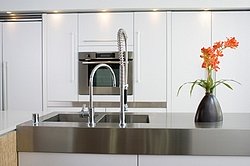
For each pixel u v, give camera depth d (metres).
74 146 1.81
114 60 3.81
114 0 3.72
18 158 1.86
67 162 1.83
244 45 3.75
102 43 3.83
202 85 2.04
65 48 3.88
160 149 1.77
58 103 3.93
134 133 1.78
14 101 4.00
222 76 3.78
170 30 3.78
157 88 3.81
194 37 3.77
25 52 3.94
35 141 1.83
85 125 1.86
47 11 3.84
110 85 3.84
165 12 3.78
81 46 3.86
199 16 3.77
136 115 2.44
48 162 1.85
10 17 3.95
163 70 3.80
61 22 3.87
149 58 3.81
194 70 3.78
